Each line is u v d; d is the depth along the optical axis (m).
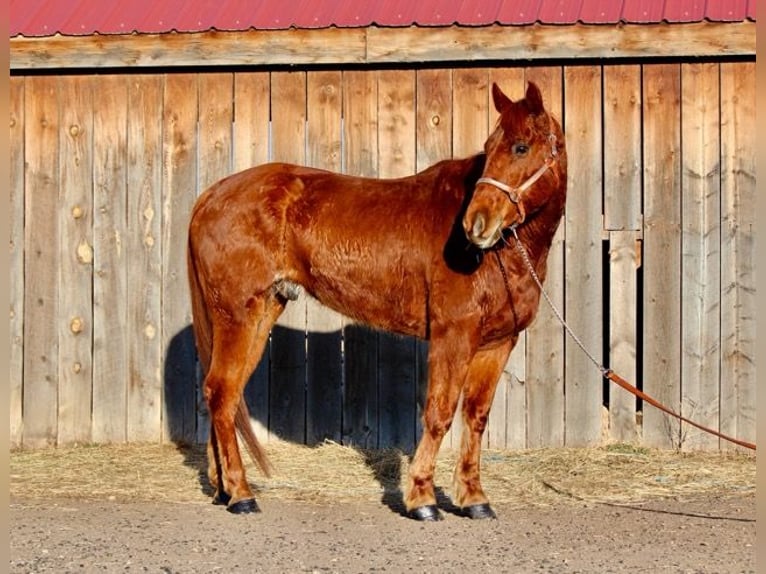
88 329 7.91
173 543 5.29
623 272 7.57
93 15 7.86
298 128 7.78
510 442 7.65
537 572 4.77
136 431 7.91
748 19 7.23
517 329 5.75
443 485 6.79
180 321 7.86
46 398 7.93
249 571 4.79
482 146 7.63
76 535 5.45
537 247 5.66
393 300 5.93
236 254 6.07
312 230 6.05
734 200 7.47
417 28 7.45
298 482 6.84
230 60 7.61
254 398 7.83
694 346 7.53
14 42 7.71
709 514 5.94
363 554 5.08
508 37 7.39
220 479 6.24
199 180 7.84
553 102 7.59
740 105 7.45
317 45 7.53
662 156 7.52
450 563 4.92
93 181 7.90
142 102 7.86
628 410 7.61
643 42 7.31
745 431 7.49
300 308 7.79
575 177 7.59
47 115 7.89
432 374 5.70
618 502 6.27
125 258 7.89
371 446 7.74
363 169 7.74
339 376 7.78
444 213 5.77
